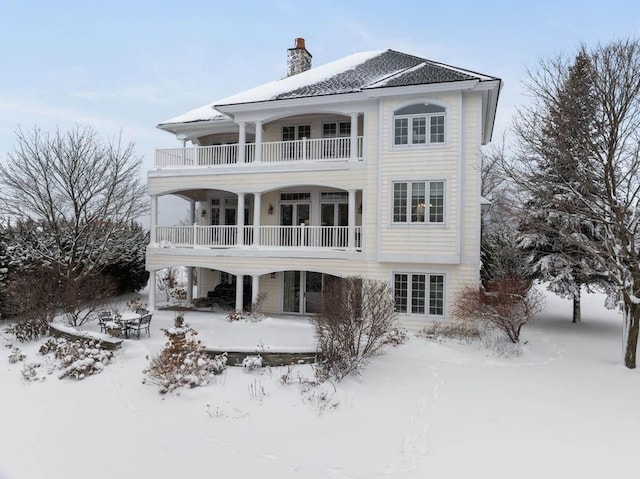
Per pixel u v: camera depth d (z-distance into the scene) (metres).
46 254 18.14
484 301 14.16
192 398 9.23
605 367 11.46
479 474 6.29
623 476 6.12
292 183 17.70
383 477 6.35
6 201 18.09
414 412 8.53
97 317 16.42
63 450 7.38
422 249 15.69
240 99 19.41
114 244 20.39
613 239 12.02
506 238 22.83
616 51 12.00
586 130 11.52
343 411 8.64
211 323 16.52
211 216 22.08
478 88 15.23
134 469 6.70
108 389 9.95
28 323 14.20
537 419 8.11
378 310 11.24
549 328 17.75
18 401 9.65
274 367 10.66
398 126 16.12
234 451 7.22
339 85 18.11
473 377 10.54
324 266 17.17
